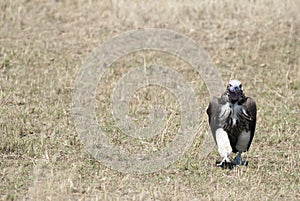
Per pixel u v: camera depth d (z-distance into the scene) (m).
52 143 14.86
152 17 23.98
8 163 13.75
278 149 15.05
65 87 18.81
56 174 12.71
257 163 14.12
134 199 11.92
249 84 19.78
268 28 23.50
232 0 24.50
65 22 24.06
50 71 20.20
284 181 13.21
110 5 24.80
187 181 13.03
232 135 13.54
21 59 20.94
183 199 12.02
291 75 20.53
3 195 12.12
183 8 24.34
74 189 12.36
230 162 13.88
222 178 13.19
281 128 16.09
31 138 15.16
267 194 12.50
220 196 12.12
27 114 16.66
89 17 24.31
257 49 22.11
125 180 12.95
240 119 13.31
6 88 18.58
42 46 22.22
